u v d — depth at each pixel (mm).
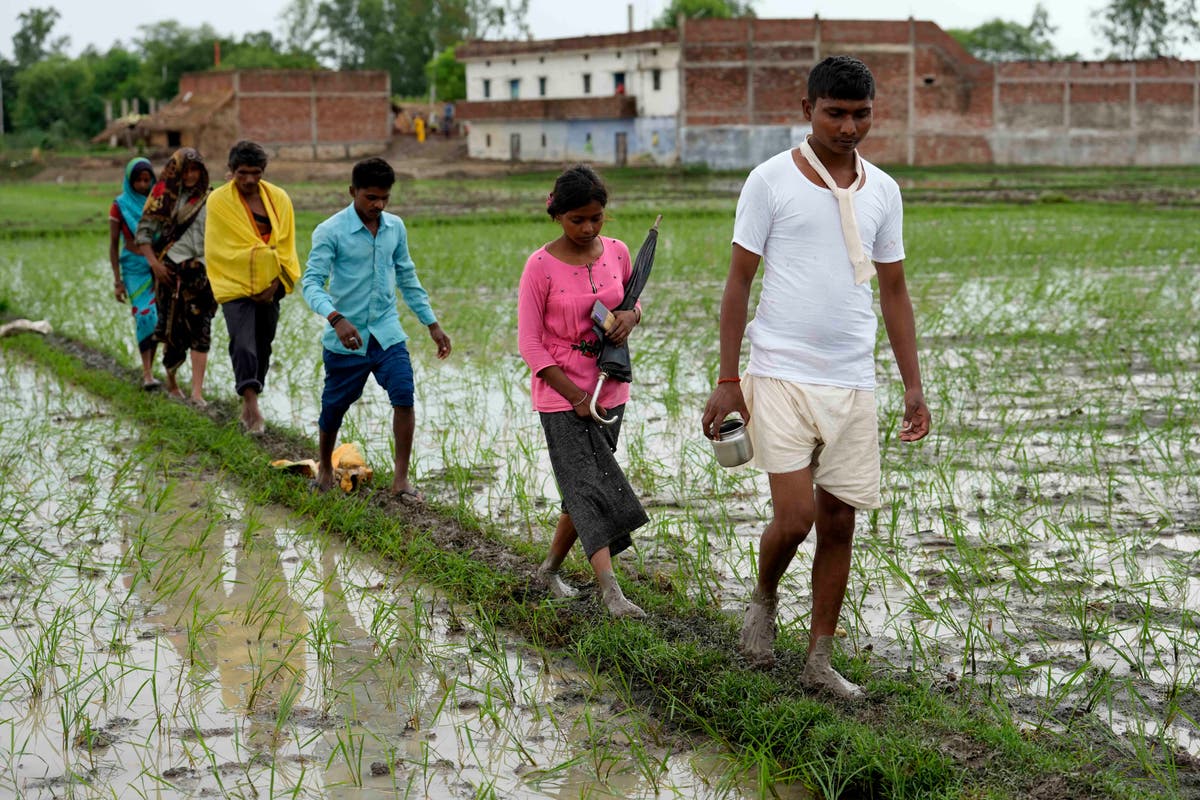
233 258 8383
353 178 6922
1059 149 58094
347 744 4355
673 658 4754
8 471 7566
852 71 4258
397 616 5492
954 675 4652
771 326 4449
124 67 93250
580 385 5289
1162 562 5863
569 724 4492
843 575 4496
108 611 5555
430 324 7336
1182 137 59000
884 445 7918
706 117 55656
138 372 10734
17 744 4340
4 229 26156
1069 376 10062
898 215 4547
